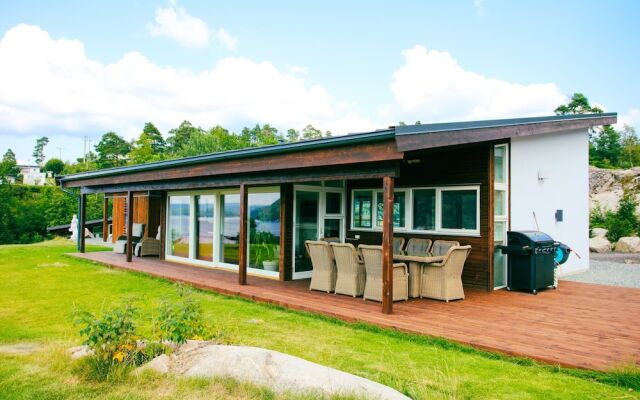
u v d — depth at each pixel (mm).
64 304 7230
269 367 3869
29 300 7562
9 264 12242
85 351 4383
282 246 9438
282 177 8000
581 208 11438
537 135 9836
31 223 31078
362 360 4578
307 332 5656
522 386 3891
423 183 9305
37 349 4785
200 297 8008
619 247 17656
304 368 3879
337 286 7766
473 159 8539
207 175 9406
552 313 6473
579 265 11391
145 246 13852
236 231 10992
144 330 5574
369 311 6430
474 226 8555
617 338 5152
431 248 8852
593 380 4035
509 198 8875
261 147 7680
